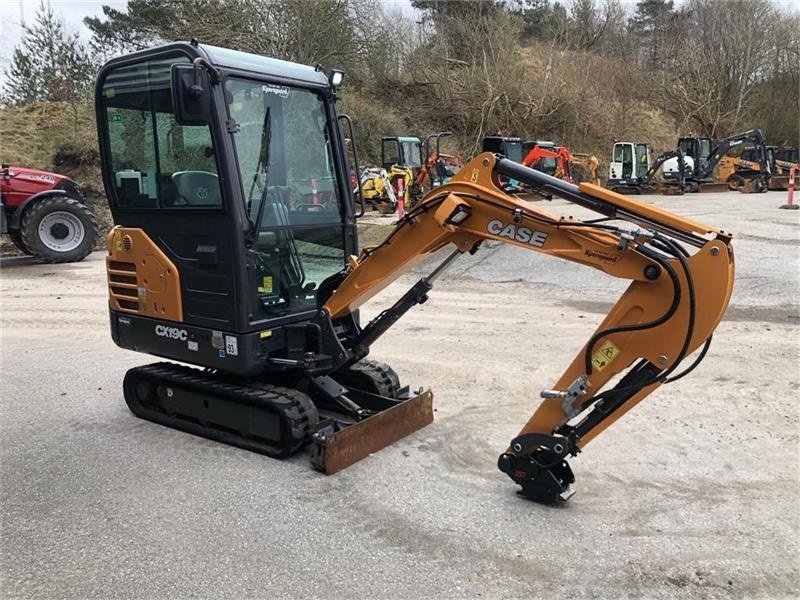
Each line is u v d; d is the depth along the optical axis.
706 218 15.96
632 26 41.84
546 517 3.58
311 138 4.70
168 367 5.14
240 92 4.18
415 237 3.95
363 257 4.23
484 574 3.09
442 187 3.80
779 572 3.08
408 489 3.92
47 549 3.33
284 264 4.56
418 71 31.19
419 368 6.27
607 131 34.31
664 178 27.55
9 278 11.52
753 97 36.91
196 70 3.92
